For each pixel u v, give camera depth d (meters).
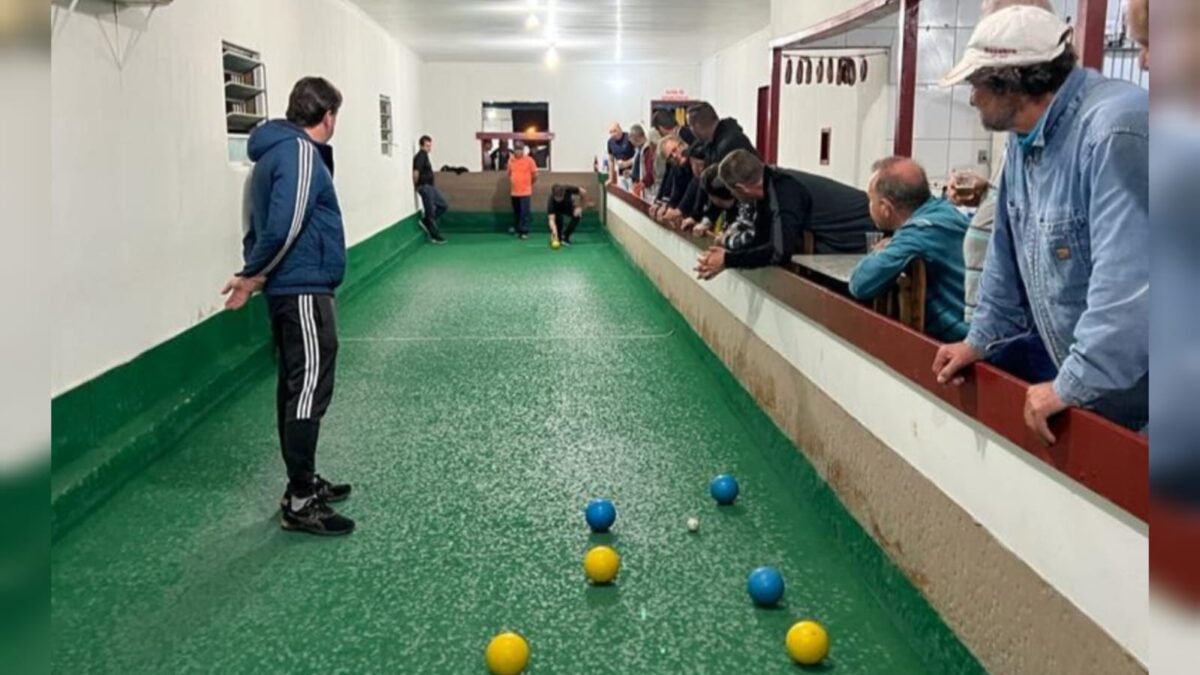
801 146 8.09
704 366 5.89
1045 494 1.91
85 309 3.73
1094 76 1.74
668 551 3.20
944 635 2.40
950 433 2.38
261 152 3.20
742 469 4.03
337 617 2.74
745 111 12.82
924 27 5.73
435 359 6.15
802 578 3.01
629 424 4.68
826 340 3.42
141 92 4.32
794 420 3.84
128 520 3.43
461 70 16.62
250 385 5.42
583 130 16.97
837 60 6.97
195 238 4.96
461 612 2.77
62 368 3.55
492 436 4.48
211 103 5.26
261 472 3.95
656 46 13.84
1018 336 2.16
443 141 16.83
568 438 4.45
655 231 8.45
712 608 2.80
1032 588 1.98
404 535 3.32
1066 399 1.67
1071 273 1.78
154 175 4.45
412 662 2.50
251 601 2.83
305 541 3.26
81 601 2.82
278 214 3.12
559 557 3.14
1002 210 2.07
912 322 2.87
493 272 10.54
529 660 2.49
